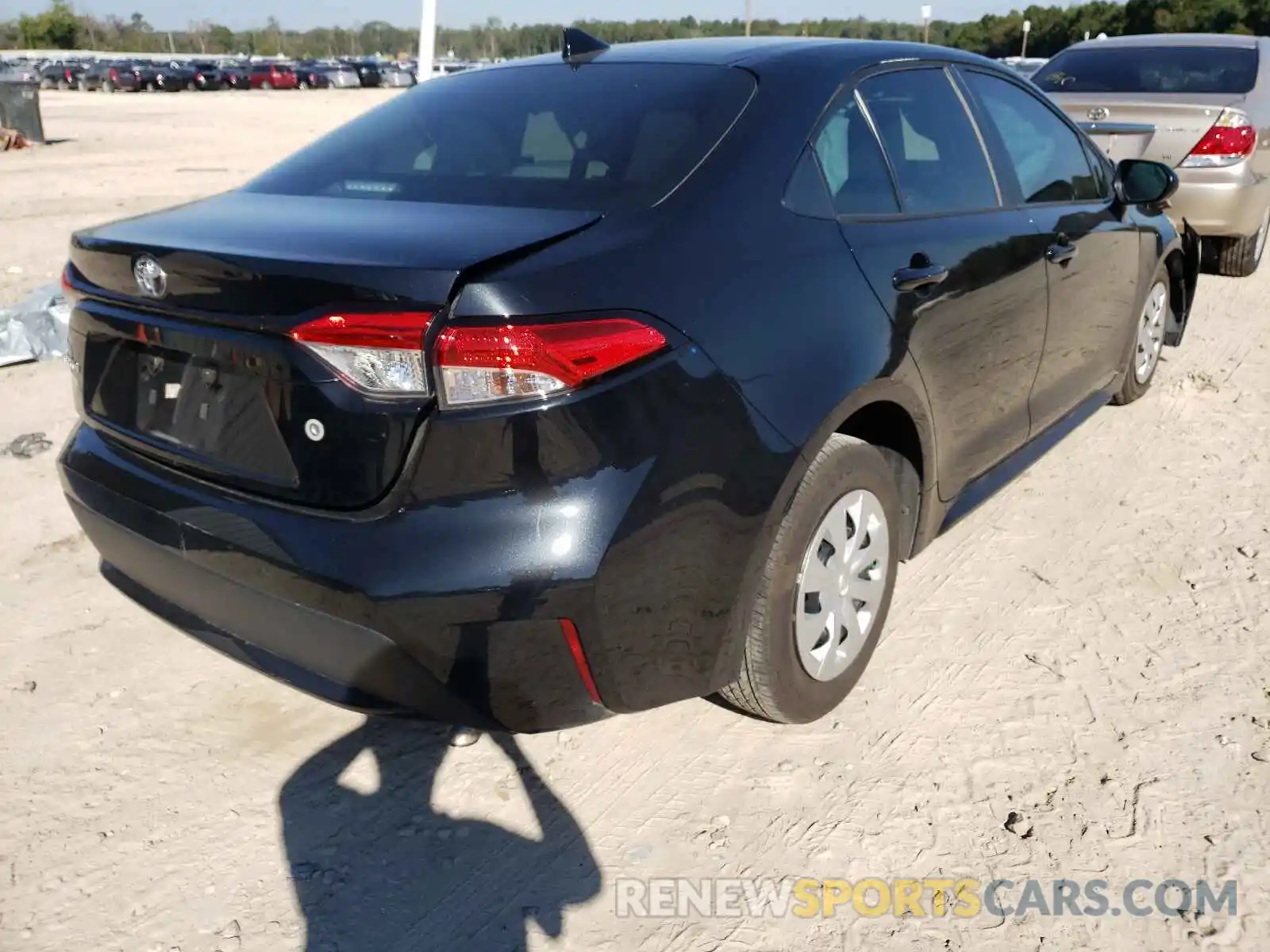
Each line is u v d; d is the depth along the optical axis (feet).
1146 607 11.07
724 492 7.35
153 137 69.72
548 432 6.61
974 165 10.93
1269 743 8.91
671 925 7.27
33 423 16.10
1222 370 18.97
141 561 8.25
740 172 8.23
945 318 9.55
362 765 8.82
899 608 11.09
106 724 9.27
